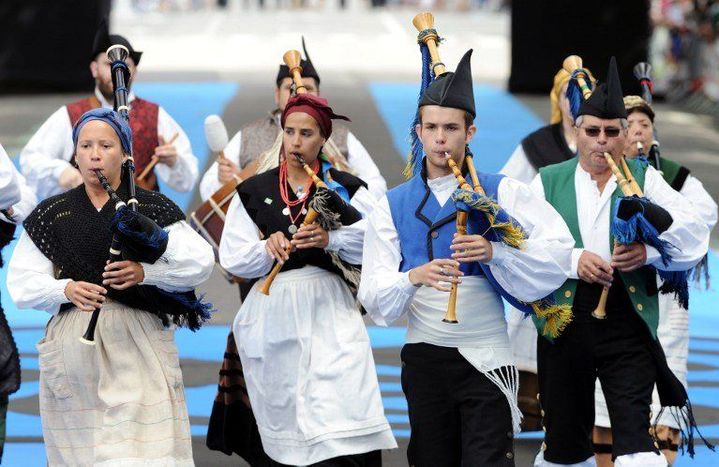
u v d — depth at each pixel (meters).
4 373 15.08
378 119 50.22
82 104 19.70
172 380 13.77
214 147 17.86
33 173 19.31
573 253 14.50
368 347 14.59
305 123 14.58
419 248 13.35
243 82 62.84
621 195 14.91
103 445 13.23
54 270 13.84
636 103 16.95
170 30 103.88
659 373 14.73
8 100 57.75
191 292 14.01
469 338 13.24
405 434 18.66
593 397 15.01
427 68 14.15
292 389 14.46
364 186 15.14
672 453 17.17
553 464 15.05
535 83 61.09
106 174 13.72
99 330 13.56
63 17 62.28
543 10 60.47
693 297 28.41
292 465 14.43
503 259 12.98
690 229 14.48
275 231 14.66
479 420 13.10
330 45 90.38
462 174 13.41
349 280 14.56
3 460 17.39
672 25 60.22
